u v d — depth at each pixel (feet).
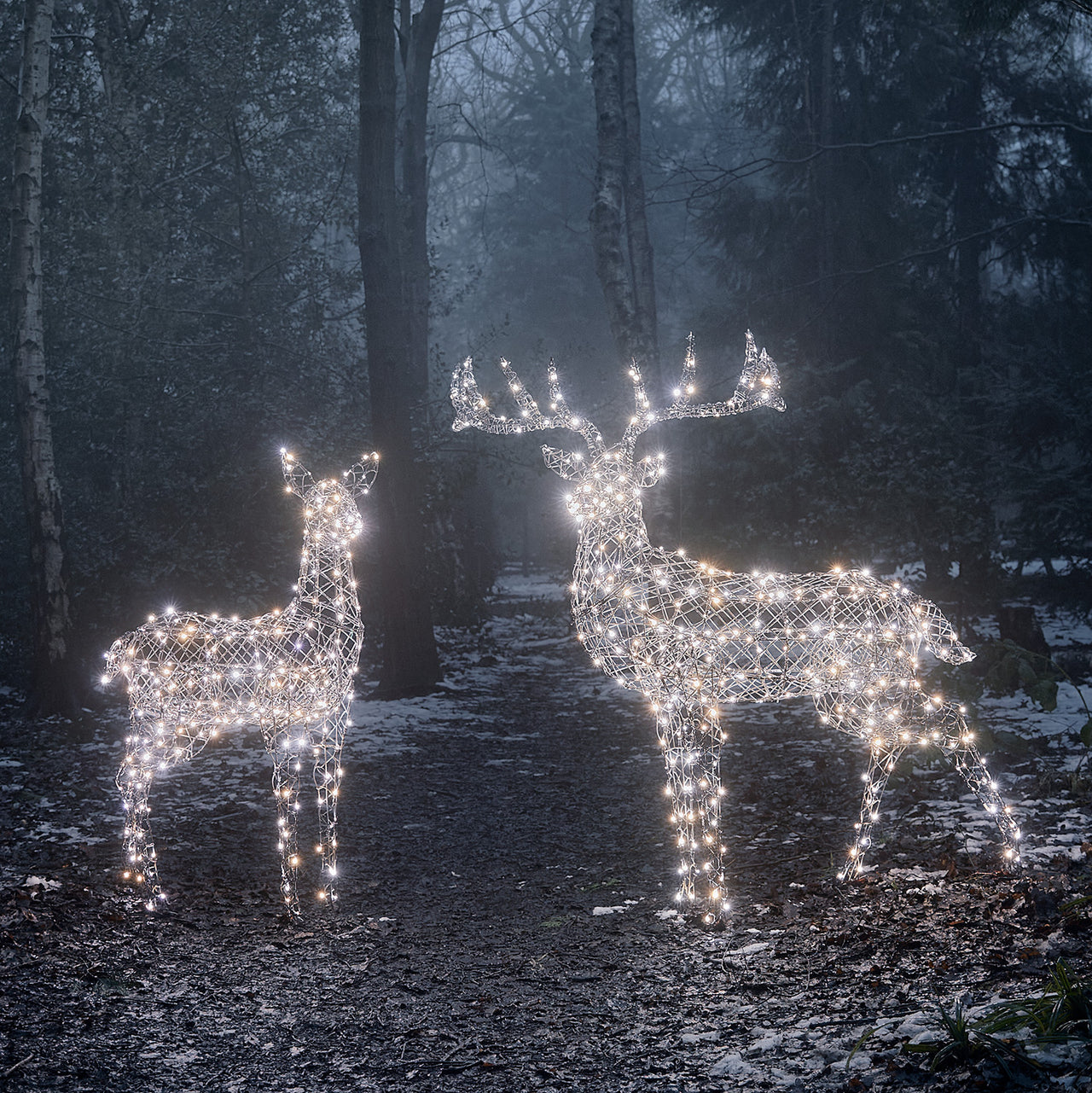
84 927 16.71
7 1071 11.83
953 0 52.24
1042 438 53.72
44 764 31.37
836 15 75.41
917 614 17.43
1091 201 71.20
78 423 53.62
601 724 37.93
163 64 58.34
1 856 21.09
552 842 22.88
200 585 47.03
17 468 53.06
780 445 52.90
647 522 51.34
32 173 40.86
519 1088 11.35
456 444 59.62
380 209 44.70
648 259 58.49
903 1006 12.37
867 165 73.31
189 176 63.46
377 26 43.78
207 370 56.95
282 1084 11.64
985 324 80.33
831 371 59.31
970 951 13.73
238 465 50.24
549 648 60.13
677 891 18.03
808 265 73.92
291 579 49.37
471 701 43.09
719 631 17.25
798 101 77.97
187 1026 13.21
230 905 18.43
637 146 59.00
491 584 96.22
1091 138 72.28
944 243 81.00
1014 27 61.00
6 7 60.85
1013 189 81.00
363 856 21.98
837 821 22.35
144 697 18.52
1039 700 29.94
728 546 50.55
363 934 16.87
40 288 40.93
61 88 60.13
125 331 53.26
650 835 23.06
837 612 17.40
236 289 61.72
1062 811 21.04
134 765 18.76
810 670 17.31
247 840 23.11
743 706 39.22
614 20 49.67
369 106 44.04
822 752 30.01
